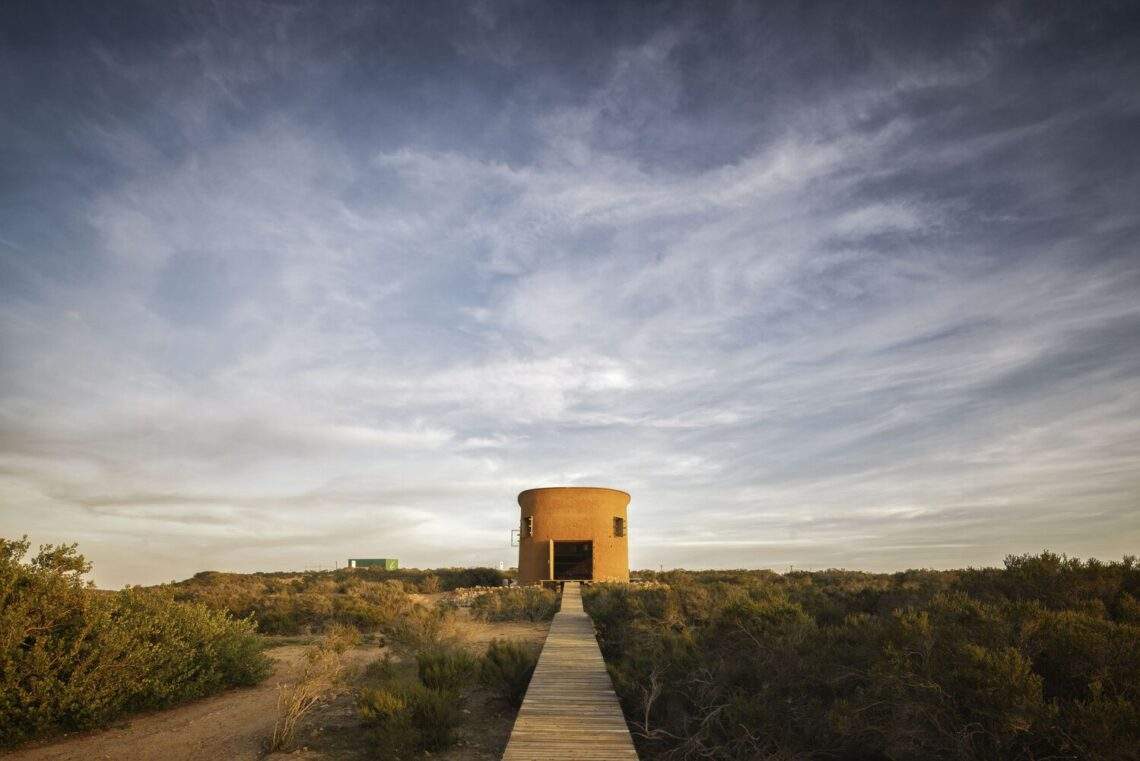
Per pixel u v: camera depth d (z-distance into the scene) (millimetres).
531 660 12172
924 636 7539
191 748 9359
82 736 9930
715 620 12359
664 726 8797
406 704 10008
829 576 33906
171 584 37312
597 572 39531
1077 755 5902
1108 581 10984
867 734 7227
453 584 46531
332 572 53531
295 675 14469
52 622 10375
